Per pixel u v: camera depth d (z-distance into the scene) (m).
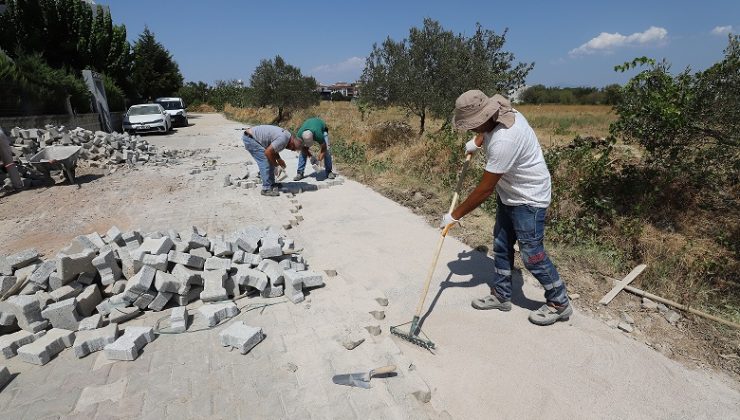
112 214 6.24
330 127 15.76
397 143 10.81
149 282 3.48
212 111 48.75
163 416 2.38
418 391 2.54
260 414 2.40
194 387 2.61
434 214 6.09
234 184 7.85
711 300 3.66
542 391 2.61
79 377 2.72
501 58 10.40
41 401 2.51
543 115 23.62
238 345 2.96
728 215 5.15
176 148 13.16
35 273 3.51
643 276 4.01
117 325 3.19
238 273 3.72
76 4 19.34
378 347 2.95
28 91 12.51
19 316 3.15
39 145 9.16
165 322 3.36
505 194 3.12
